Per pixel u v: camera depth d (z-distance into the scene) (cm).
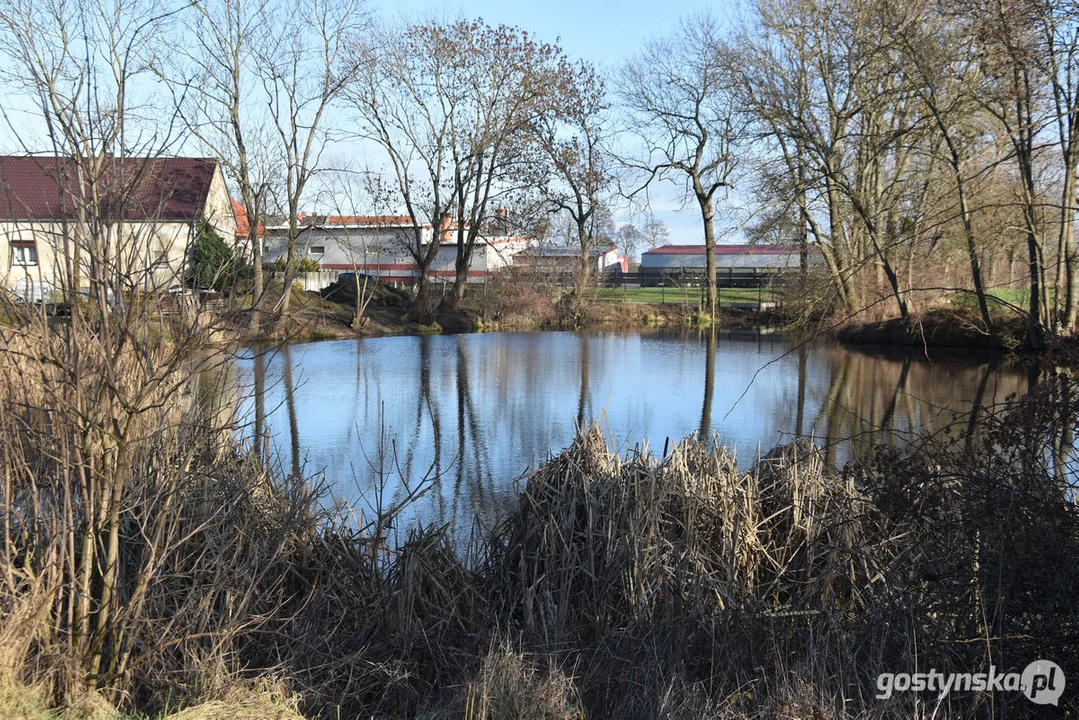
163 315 391
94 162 357
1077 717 383
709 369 2127
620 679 440
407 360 2319
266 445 598
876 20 2102
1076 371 445
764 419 1397
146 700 404
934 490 482
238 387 602
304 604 477
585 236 3912
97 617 399
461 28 3422
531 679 420
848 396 1652
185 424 452
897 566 481
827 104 2481
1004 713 389
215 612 455
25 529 388
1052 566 403
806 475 593
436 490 933
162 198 382
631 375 2002
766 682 414
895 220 2141
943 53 1819
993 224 1728
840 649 434
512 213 3756
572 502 555
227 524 486
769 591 535
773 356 2439
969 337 2348
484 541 616
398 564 530
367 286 3544
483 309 3734
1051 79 1191
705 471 598
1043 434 451
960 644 422
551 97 3569
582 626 514
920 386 1778
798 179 2506
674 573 520
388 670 459
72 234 360
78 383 364
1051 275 2216
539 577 546
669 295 4794
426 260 3588
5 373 381
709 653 457
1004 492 434
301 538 527
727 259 6894
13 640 363
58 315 377
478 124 3584
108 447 385
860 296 2225
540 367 2167
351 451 1134
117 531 393
